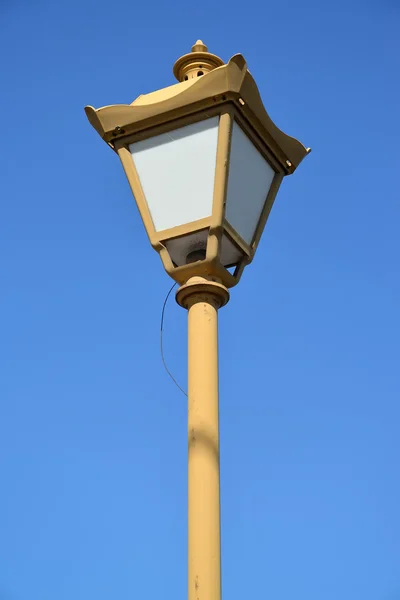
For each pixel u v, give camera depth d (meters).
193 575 3.36
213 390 3.74
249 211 4.20
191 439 3.62
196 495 3.49
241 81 4.04
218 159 4.02
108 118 4.26
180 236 4.01
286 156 4.44
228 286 4.08
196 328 3.86
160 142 4.20
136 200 4.15
